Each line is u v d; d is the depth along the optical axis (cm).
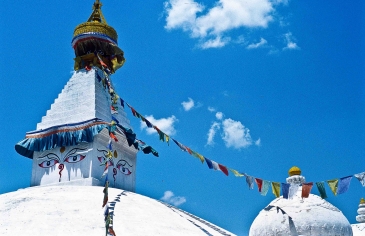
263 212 1772
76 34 2616
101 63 2347
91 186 2155
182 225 1897
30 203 1867
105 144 2338
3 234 1609
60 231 1628
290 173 1847
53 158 2322
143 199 2112
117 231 1659
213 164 1864
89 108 2378
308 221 1675
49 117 2434
